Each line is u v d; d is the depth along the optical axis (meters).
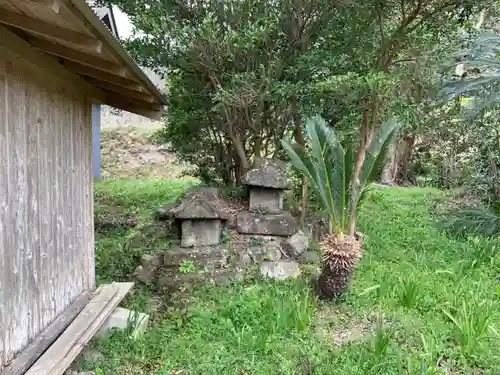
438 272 4.54
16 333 2.30
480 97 5.88
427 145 11.05
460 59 5.70
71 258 3.14
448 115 8.45
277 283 4.29
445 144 9.88
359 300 3.96
